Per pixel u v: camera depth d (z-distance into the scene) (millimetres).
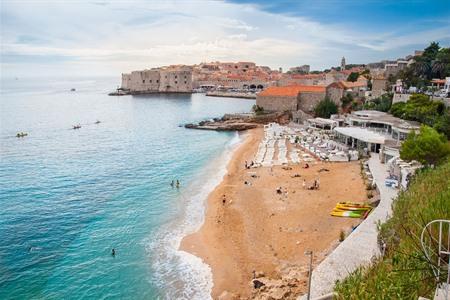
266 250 33219
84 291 27969
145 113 156250
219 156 75625
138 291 27891
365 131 68688
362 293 10555
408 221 14070
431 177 19594
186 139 97000
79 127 115188
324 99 115625
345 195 44969
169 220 41500
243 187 52094
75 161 70562
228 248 34125
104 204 46906
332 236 34156
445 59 101938
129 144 89375
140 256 33188
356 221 36875
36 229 39156
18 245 35406
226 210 43656
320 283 22469
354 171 54719
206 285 28406
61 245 35469
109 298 27109
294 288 25625
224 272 30031
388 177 43750
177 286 28406
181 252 33781
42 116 141375
